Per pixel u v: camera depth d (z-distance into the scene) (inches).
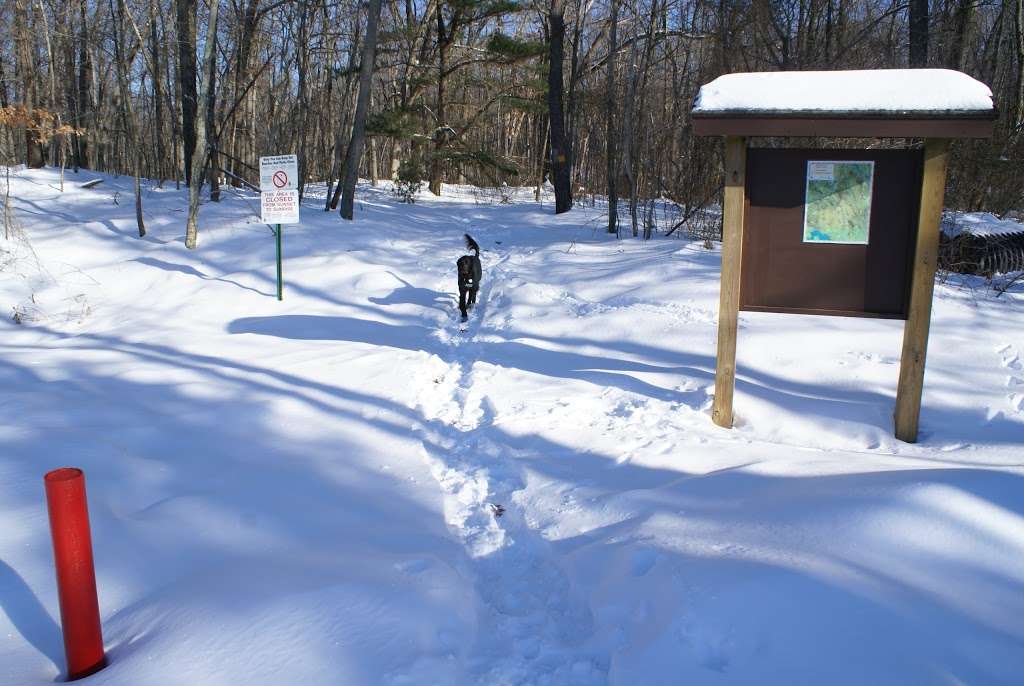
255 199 754.8
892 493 138.5
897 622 102.5
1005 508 131.4
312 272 478.3
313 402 251.3
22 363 303.3
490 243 636.7
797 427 227.6
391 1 1048.2
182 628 109.0
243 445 209.8
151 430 216.4
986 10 736.3
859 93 196.4
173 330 368.8
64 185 740.0
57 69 1007.6
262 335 358.0
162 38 818.8
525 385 270.4
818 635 101.2
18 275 457.1
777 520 140.3
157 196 735.7
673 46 763.4
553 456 204.2
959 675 92.9
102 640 107.2
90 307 416.5
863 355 279.9
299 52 842.2
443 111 1102.4
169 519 155.8
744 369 275.9
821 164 211.8
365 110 652.1
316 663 102.0
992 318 310.2
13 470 176.9
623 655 109.8
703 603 110.7
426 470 199.3
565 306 382.6
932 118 189.2
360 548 146.3
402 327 378.3
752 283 222.2
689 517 151.0
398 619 114.0
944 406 239.5
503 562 154.3
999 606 107.4
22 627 114.3
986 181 529.7
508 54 1005.8
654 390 260.4
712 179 612.4
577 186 1248.2
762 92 202.8
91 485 170.2
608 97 639.1
